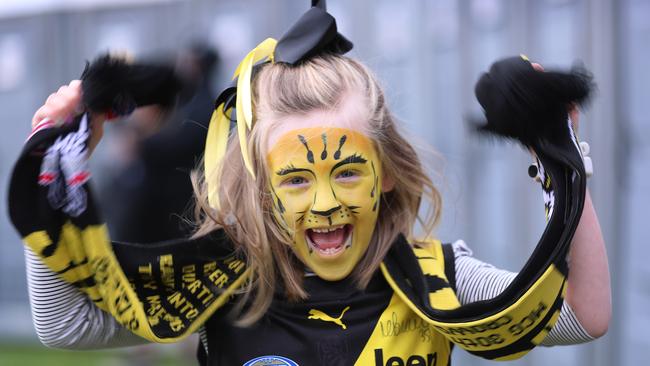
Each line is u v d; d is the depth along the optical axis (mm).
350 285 3820
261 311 3752
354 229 3717
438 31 7387
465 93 7160
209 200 3914
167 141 8523
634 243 6559
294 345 3742
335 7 7746
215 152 3984
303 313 3773
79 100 3547
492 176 7234
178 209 8680
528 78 3455
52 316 3629
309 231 3725
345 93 3762
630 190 6535
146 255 3742
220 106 4000
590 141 6527
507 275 3807
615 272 6484
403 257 3869
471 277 3910
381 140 3852
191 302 3750
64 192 3469
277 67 3898
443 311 3582
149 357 9695
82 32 9547
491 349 3596
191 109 8422
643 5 6523
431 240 4113
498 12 7051
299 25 3953
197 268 3809
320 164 3648
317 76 3787
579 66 3543
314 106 3705
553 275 3430
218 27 8539
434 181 4688
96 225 3506
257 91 3863
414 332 3793
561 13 6734
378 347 3736
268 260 3750
